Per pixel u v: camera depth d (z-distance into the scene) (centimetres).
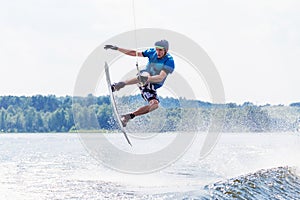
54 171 1178
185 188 905
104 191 878
